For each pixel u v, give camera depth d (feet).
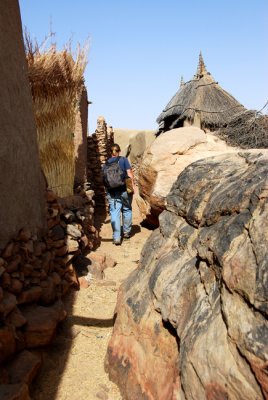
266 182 6.68
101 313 13.14
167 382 7.32
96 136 35.70
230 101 28.68
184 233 9.72
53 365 9.91
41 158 19.16
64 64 19.57
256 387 4.94
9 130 10.95
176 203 11.26
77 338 11.40
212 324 6.31
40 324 9.90
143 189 23.22
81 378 9.46
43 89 18.78
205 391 5.71
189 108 28.48
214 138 22.18
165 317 8.00
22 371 8.66
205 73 30.27
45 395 8.82
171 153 20.63
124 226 23.67
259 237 5.96
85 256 17.57
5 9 11.28
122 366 9.11
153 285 9.30
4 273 9.74
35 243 12.30
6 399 7.39
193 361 6.16
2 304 8.89
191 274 8.05
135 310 9.64
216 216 8.06
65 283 13.74
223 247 6.81
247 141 21.98
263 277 5.39
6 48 11.21
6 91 10.95
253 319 5.32
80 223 18.48
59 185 19.97
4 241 10.35
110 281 15.85
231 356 5.48
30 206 12.51
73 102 21.02
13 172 11.11
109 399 8.62
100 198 35.19
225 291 6.19
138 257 20.24
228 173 9.54
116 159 22.89
